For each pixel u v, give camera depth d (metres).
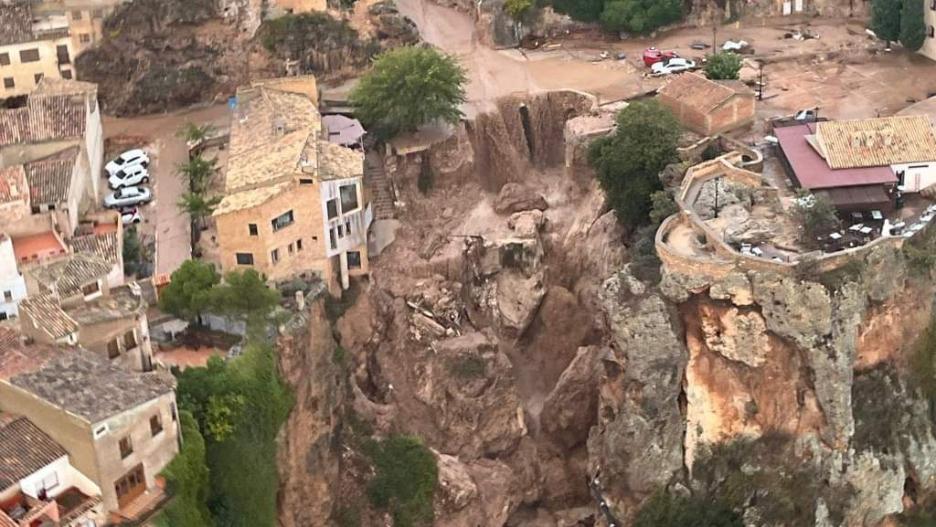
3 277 100.50
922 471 105.44
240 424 90.81
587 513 114.56
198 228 116.81
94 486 77.06
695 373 104.38
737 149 120.75
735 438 104.81
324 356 106.12
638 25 152.12
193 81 140.50
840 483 102.31
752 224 106.31
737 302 100.56
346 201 111.56
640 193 116.44
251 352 95.75
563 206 131.88
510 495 113.25
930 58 145.88
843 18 160.00
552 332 124.12
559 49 153.12
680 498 104.75
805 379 101.81
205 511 85.56
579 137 129.00
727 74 135.62
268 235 106.06
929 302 105.81
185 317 101.56
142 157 128.62
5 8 139.75
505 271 124.88
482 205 132.62
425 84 129.00
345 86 143.12
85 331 85.50
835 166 111.94
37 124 119.44
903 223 106.56
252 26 143.12
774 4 160.25
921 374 106.44
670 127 118.38
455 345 116.19
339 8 147.12
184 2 140.88
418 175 131.62
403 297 118.69
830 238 103.69
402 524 107.00
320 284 109.00
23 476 74.81
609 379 109.19
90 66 139.75
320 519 104.25
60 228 109.19
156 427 79.88
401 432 113.00
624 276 105.94
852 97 135.88
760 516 102.38
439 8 165.12
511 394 116.75
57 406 75.88
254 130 119.44
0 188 107.88
